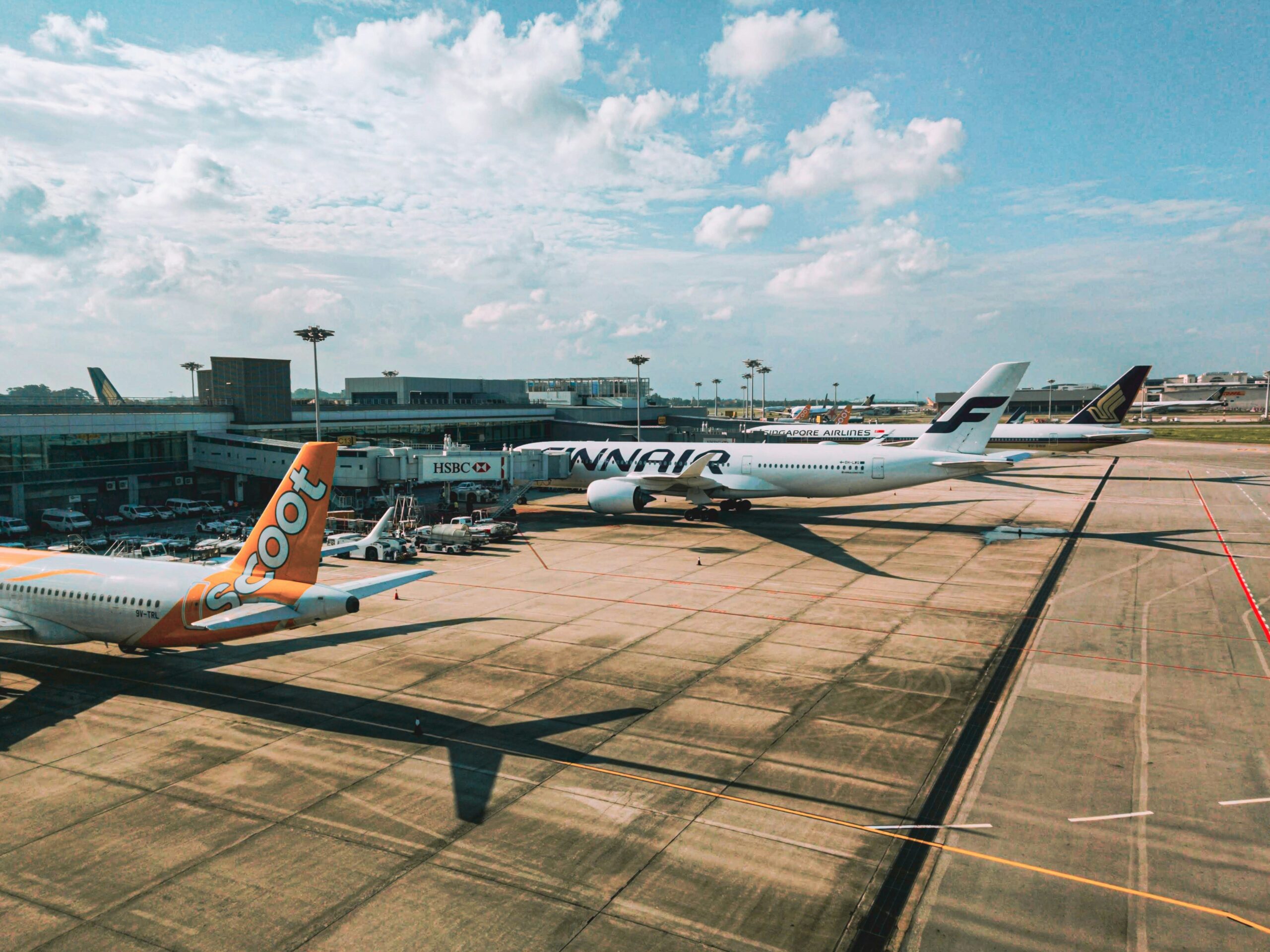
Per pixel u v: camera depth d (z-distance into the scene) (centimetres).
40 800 1923
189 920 1462
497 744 2242
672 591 4125
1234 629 3362
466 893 1543
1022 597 3934
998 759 2139
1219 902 1509
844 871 1620
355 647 3156
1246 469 10400
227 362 8294
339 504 6869
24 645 3158
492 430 11744
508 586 4241
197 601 2586
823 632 3350
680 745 2231
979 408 5697
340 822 1817
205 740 2269
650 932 1425
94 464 6781
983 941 1402
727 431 13000
